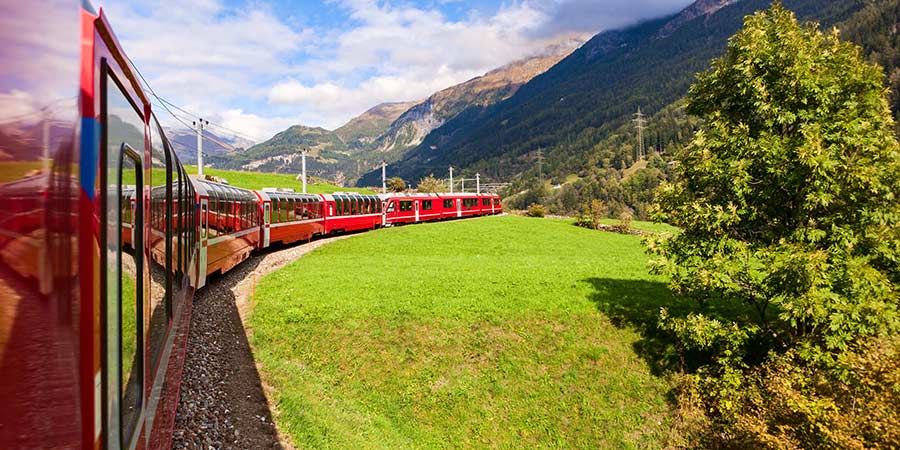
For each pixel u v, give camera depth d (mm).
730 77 15750
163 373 5738
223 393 12398
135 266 3867
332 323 19344
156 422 5074
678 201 16500
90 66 2398
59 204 2156
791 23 14875
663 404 16094
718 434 13805
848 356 11422
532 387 17016
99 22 2623
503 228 59250
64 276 2184
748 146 14586
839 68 14133
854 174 12625
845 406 10906
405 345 18531
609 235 58000
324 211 44156
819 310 12531
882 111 13875
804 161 12820
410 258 35938
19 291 1991
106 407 2652
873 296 12680
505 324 19875
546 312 20750
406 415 15766
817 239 13492
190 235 12992
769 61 14469
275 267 30031
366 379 16969
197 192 17656
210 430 10445
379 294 22812
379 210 56438
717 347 16562
